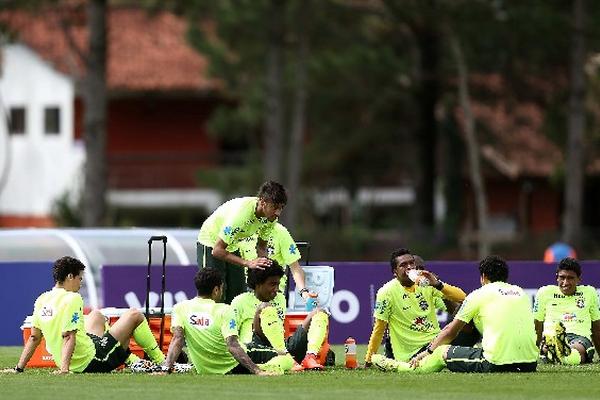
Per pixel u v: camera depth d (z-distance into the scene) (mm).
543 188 187375
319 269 56000
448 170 162000
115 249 77375
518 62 143375
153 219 178375
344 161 166000
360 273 74500
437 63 147000
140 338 52188
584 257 140125
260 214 53125
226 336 50031
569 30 136250
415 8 137000
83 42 181375
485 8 135875
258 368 50125
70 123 180125
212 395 43094
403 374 50406
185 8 141750
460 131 160875
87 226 138875
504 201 188000
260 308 51188
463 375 49750
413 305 54812
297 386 45906
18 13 145375
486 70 143750
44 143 181625
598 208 189625
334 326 74250
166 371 50844
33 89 182000
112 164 177625
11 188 183125
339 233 145250
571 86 139125
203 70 166000
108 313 56250
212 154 177625
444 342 51781
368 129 159500
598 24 136125
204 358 50562
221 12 143125
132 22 189000
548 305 58094
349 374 50375
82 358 51062
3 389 45062
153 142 185750
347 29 148000
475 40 138250
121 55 184625
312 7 142750
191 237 79250
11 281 74875
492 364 50562
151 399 42094
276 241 54875
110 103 185125
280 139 143375
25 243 78438
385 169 169375
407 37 153125
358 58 143125
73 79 178875
